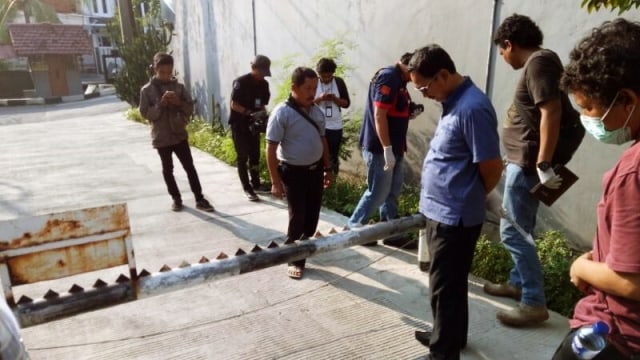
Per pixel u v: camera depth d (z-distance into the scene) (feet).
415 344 9.41
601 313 4.39
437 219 7.79
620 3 8.45
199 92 37.86
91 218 6.94
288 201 11.98
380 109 12.05
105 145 30.86
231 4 29.94
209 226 16.02
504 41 9.13
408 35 17.28
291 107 11.48
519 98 8.96
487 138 7.18
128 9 49.83
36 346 9.32
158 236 15.11
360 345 9.37
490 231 15.10
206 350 9.22
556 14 12.67
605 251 4.20
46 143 31.89
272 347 9.32
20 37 74.13
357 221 13.56
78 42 78.33
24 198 19.17
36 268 6.65
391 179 13.15
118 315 10.46
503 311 10.12
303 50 23.34
